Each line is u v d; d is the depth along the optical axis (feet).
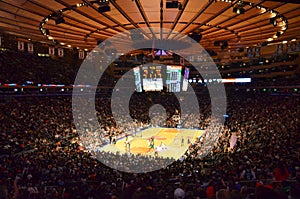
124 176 54.60
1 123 106.83
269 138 78.02
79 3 57.82
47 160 64.28
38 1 56.24
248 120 141.79
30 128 109.70
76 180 48.01
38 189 39.86
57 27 79.82
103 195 31.42
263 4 58.29
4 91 151.12
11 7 59.98
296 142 70.44
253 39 99.19
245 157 57.36
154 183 42.47
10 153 76.74
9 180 44.42
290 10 62.28
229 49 129.08
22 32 90.27
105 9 58.65
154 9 64.44
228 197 11.23
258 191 10.38
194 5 60.29
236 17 69.56
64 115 154.51
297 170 41.32
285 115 129.39
